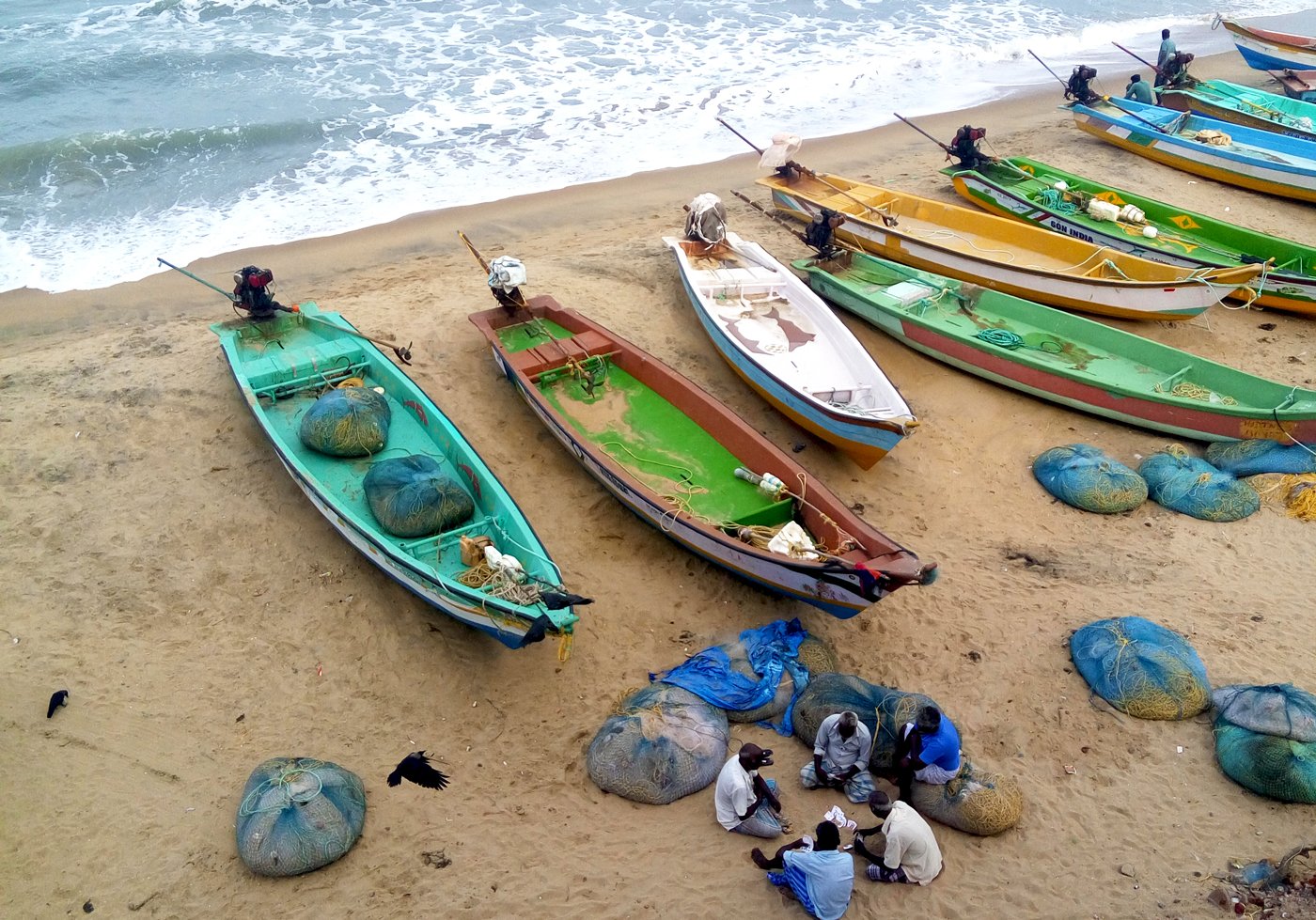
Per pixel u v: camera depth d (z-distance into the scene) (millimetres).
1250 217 18875
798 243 16844
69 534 10508
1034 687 9211
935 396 13516
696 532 9867
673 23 27438
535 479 11570
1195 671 8930
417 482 9820
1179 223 17125
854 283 15086
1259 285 15500
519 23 26719
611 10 27984
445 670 9328
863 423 10922
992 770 8344
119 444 11672
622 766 8086
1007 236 16516
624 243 16797
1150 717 8820
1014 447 12805
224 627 9656
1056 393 13125
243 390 11172
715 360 13680
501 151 20500
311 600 9969
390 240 17172
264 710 8891
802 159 20781
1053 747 8609
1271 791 8016
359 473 10844
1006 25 29344
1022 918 7133
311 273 16016
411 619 9773
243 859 7488
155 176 18812
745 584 10453
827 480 11961
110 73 22469
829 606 9227
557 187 19281
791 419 12234
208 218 17672
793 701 8805
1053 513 11734
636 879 7422
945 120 23234
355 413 10836
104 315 14906
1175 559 10867
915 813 7281
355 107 21703
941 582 10539
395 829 7879
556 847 7719
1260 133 20797
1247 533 11242
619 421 11922
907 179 19922
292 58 23781
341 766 8383
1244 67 27266
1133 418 12789
